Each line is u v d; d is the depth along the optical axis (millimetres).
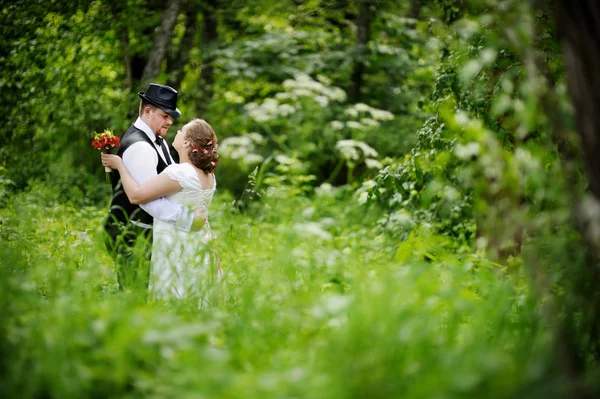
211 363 2686
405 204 6879
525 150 3092
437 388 2316
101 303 3617
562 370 2424
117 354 2678
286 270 4199
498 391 2355
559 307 2887
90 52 10539
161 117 5207
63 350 2600
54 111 9930
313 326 3217
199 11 12688
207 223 5004
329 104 13320
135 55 12344
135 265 4223
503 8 2811
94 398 2713
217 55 12797
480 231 5316
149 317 2953
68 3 10305
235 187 13266
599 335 2881
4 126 9617
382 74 14148
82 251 4941
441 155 5082
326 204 9219
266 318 3406
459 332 3316
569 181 2785
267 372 2799
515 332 3211
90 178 10594
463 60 4789
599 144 2514
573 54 2531
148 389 2764
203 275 4039
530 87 2777
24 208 6211
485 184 3406
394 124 13359
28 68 9688
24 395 2539
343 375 2451
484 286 3768
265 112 11703
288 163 9852
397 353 2570
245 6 12930
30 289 3236
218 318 3475
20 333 2812
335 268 4574
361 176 12469
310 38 13172
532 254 3031
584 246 2857
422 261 4223
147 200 4750
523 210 3119
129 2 10992
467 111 4848
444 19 6133
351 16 14477
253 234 6684
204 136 4887
